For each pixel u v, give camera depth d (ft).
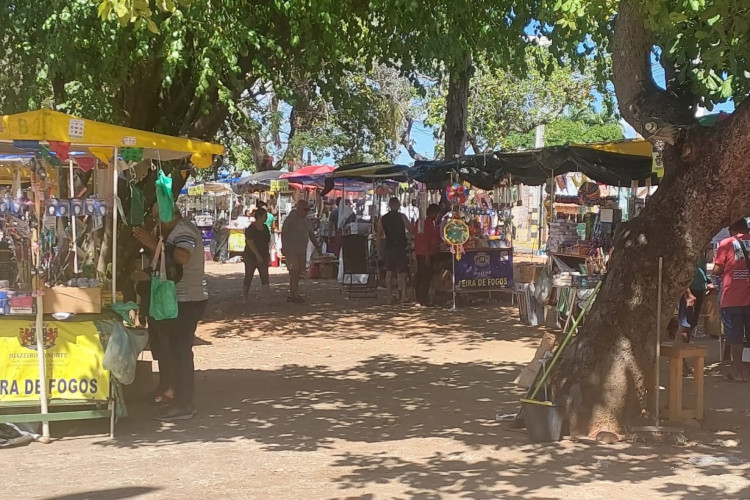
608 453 20.80
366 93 89.92
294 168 104.73
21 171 27.48
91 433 23.06
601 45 43.39
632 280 22.67
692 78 25.30
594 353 22.67
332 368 33.22
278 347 38.27
